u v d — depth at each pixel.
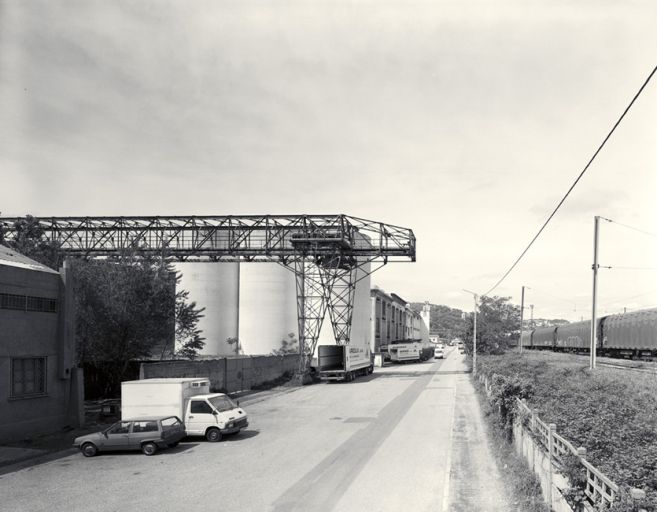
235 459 18.62
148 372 29.56
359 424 25.69
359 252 47.84
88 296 34.28
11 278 22.52
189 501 13.71
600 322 59.19
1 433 21.66
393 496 13.80
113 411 28.62
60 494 14.63
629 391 20.78
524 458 15.39
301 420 27.38
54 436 23.23
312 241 45.97
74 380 25.64
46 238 41.00
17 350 22.66
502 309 65.56
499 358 49.91
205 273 66.06
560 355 63.91
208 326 65.75
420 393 39.09
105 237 46.62
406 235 47.38
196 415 22.34
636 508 6.63
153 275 36.12
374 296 97.56
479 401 33.59
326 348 48.78
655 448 10.01
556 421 13.35
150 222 46.88
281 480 15.59
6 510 13.30
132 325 35.00
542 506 11.38
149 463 18.38
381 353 87.50
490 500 13.16
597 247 35.12
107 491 14.85
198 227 46.78
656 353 46.81
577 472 8.95
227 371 39.69
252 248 47.16
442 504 13.02
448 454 18.69
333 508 12.91
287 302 67.50
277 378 49.81
